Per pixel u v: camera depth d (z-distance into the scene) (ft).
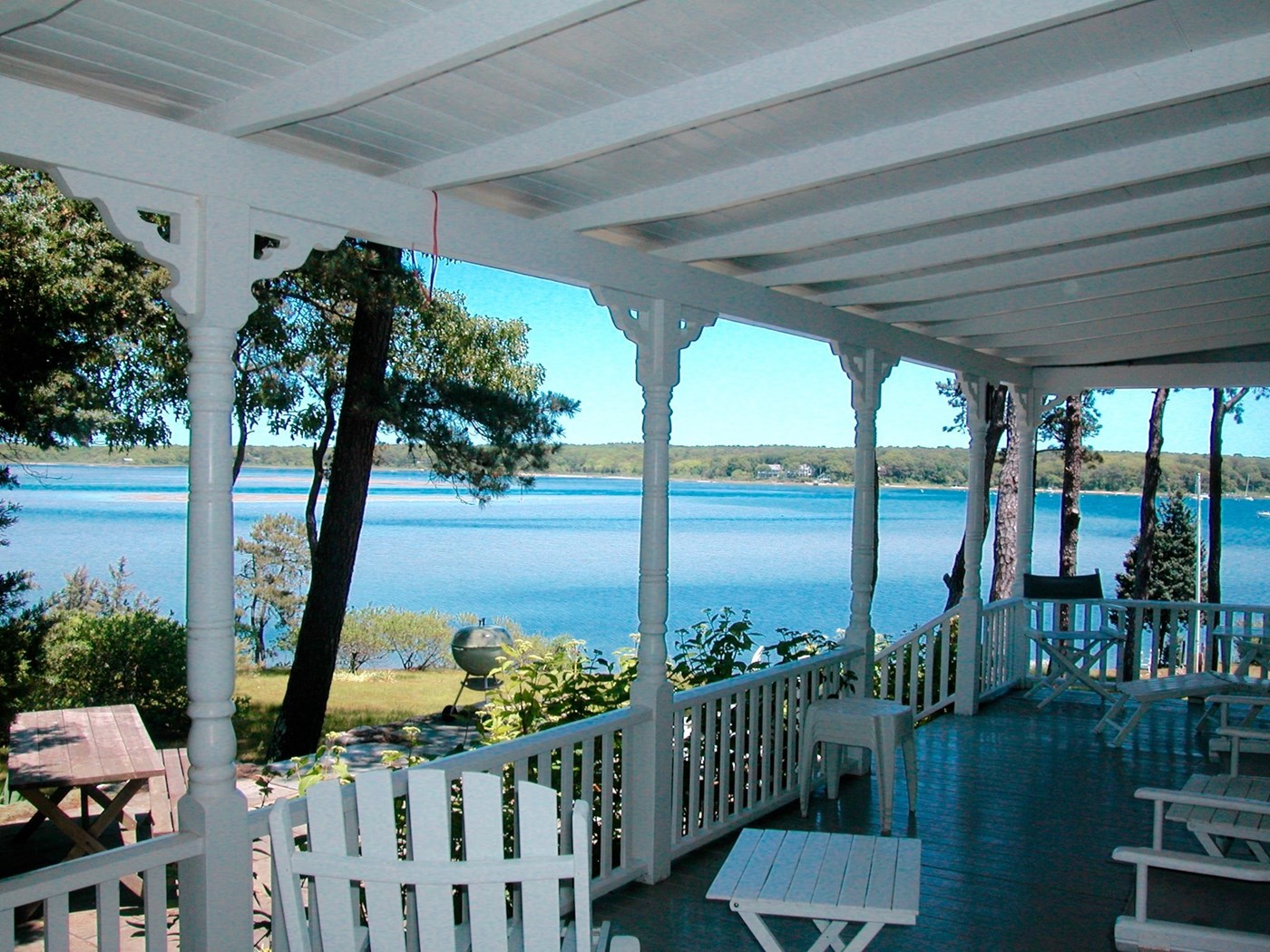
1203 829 12.56
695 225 13.67
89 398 28.55
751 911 9.23
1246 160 10.67
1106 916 13.30
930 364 22.34
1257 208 13.01
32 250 26.45
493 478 34.17
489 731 17.58
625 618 85.30
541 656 18.60
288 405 33.71
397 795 10.79
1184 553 63.82
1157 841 12.23
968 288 16.80
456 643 41.34
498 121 9.77
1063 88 9.25
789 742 18.20
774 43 8.27
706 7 7.63
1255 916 13.10
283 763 29.22
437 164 10.68
